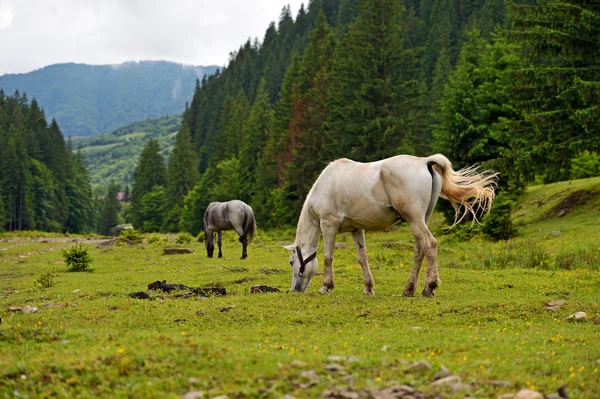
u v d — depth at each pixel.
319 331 8.56
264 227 57.66
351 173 11.40
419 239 10.81
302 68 58.09
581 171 36.72
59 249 31.45
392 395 5.26
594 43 26.20
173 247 26.72
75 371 5.88
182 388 5.53
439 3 104.38
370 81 41.94
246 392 5.32
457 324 9.15
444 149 33.56
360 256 12.06
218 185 77.62
